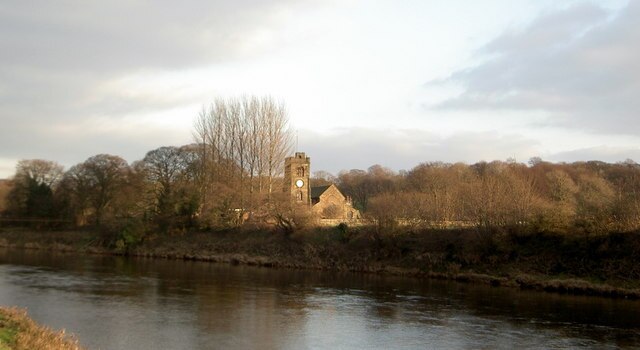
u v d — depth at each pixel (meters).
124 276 50.50
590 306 36.31
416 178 129.38
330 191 105.06
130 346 24.28
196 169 89.62
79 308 33.12
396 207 63.75
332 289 44.50
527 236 52.97
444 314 33.25
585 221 49.47
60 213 103.50
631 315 32.97
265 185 83.12
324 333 27.88
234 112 86.19
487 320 31.36
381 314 33.22
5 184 122.88
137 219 83.62
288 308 34.91
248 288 44.00
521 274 48.72
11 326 20.23
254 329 28.44
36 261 64.50
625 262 44.38
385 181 166.50
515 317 32.31
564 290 43.84
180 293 40.22
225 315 32.00
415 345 25.45
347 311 34.16
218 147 85.88
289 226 71.56
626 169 119.19
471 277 51.25
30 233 96.19
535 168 121.69
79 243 87.62
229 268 61.34
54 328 27.27
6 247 86.69
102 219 91.00
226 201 81.25
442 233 59.44
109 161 104.38
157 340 25.50
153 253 77.25
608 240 46.62
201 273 54.91
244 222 79.50
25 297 36.69
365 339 26.66
